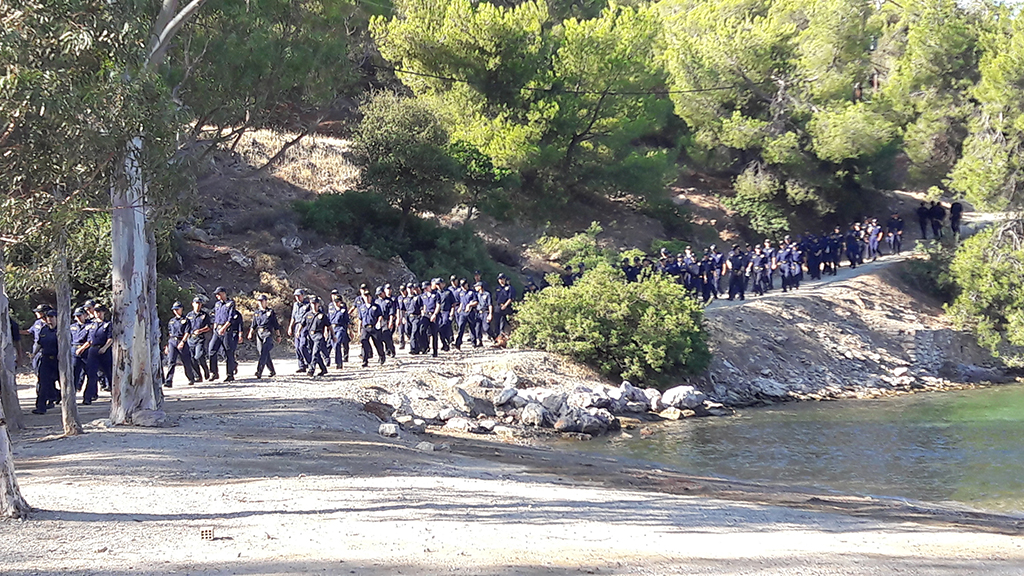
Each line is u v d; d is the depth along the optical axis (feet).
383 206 116.78
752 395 87.35
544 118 129.59
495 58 127.75
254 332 68.74
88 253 52.90
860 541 30.04
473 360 79.61
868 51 164.14
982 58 122.93
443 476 38.68
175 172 36.58
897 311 115.24
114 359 46.24
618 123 136.46
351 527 25.86
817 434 66.85
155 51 41.04
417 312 81.00
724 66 155.12
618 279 89.25
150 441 41.19
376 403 59.98
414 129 118.01
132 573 19.11
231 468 36.47
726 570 22.48
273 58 68.85
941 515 40.24
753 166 161.79
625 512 33.01
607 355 84.99
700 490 43.70
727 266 111.04
